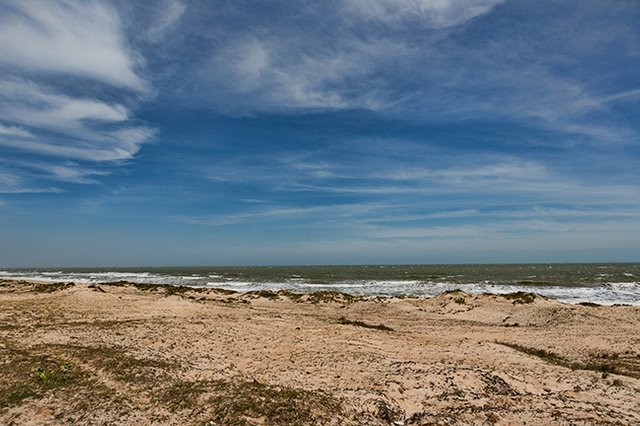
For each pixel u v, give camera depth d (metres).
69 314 20.38
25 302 23.50
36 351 12.29
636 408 9.66
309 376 11.48
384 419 8.74
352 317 25.34
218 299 34.03
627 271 93.56
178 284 59.59
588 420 8.68
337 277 74.88
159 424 8.01
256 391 9.66
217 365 12.38
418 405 9.65
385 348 15.05
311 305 31.33
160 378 10.47
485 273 87.12
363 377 11.36
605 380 11.79
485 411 9.14
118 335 15.52
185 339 15.43
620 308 26.72
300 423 8.13
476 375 11.53
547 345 17.50
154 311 22.45
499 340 18.23
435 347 15.43
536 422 8.55
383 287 53.44
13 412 8.25
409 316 26.45
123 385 9.81
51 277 79.38
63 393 9.20
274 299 34.66
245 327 18.30
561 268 120.69
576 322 23.03
